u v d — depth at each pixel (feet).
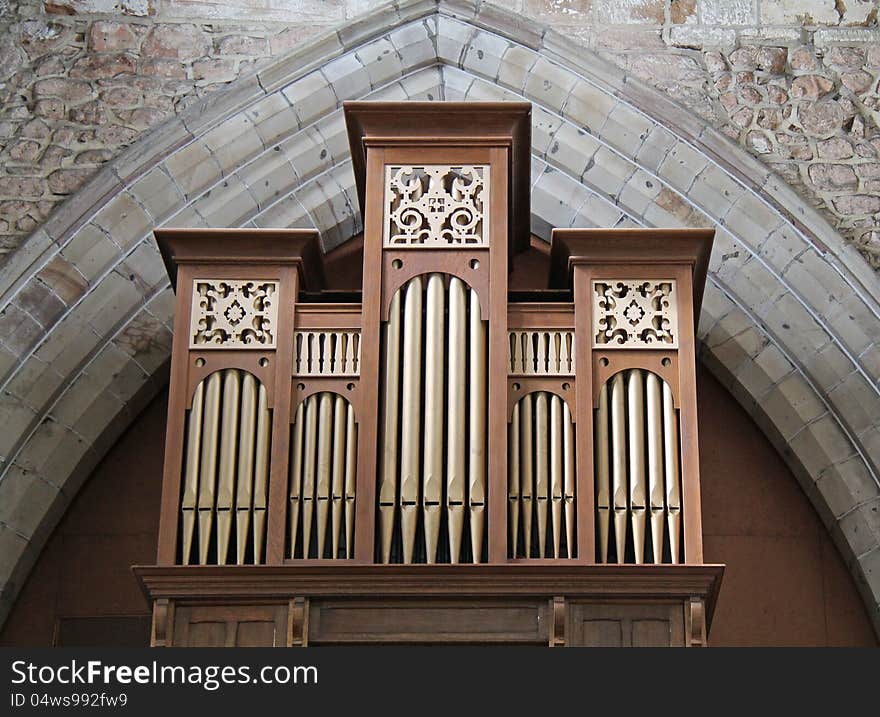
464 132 30.19
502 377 28.73
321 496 28.27
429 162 30.07
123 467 34.37
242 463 28.58
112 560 33.65
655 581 27.32
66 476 33.60
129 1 36.65
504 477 28.12
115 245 34.78
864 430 33.91
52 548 33.73
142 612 33.32
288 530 28.22
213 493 28.43
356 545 27.76
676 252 29.89
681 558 28.04
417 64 36.40
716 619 33.40
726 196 35.32
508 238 30.42
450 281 29.45
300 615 27.25
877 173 35.58
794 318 34.68
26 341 33.99
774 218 35.14
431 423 28.53
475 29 36.42
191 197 35.27
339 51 36.29
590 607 27.35
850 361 34.35
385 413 28.71
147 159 35.27
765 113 36.01
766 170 35.45
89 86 35.96
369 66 36.19
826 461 33.88
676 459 28.55
